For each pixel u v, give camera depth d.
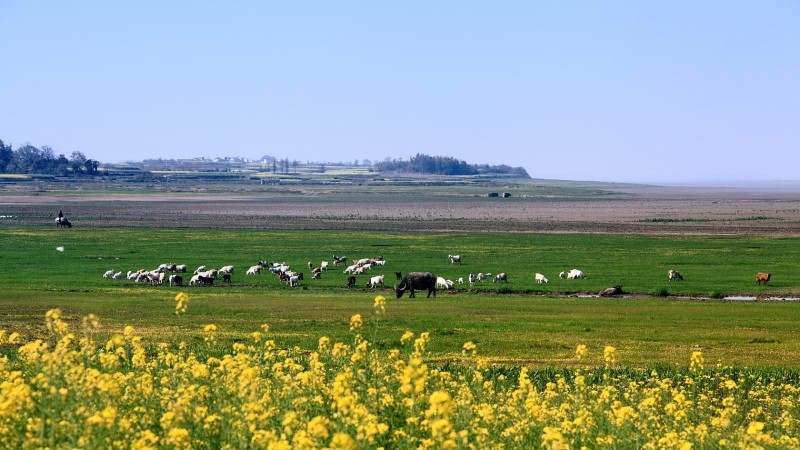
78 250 99.31
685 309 53.69
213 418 13.09
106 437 11.74
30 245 104.50
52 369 14.01
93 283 69.00
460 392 17.33
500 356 35.44
